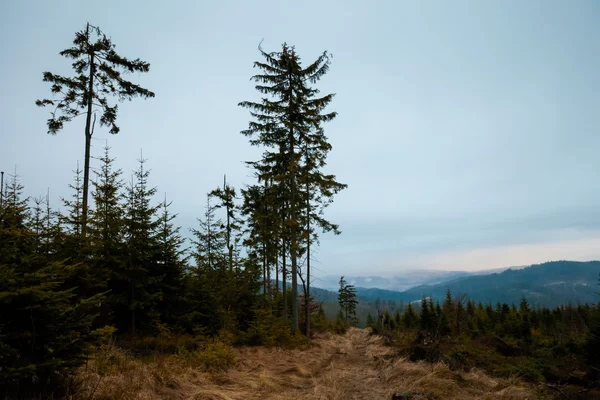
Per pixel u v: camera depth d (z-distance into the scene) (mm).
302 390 8664
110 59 15789
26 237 5812
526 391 8273
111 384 6156
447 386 8344
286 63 20281
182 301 14281
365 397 8391
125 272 11945
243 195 26984
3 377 4324
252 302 19266
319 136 20406
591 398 7973
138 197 13461
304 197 21328
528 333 36406
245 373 9680
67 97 14898
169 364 8789
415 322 47344
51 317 4938
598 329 12211
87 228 11500
